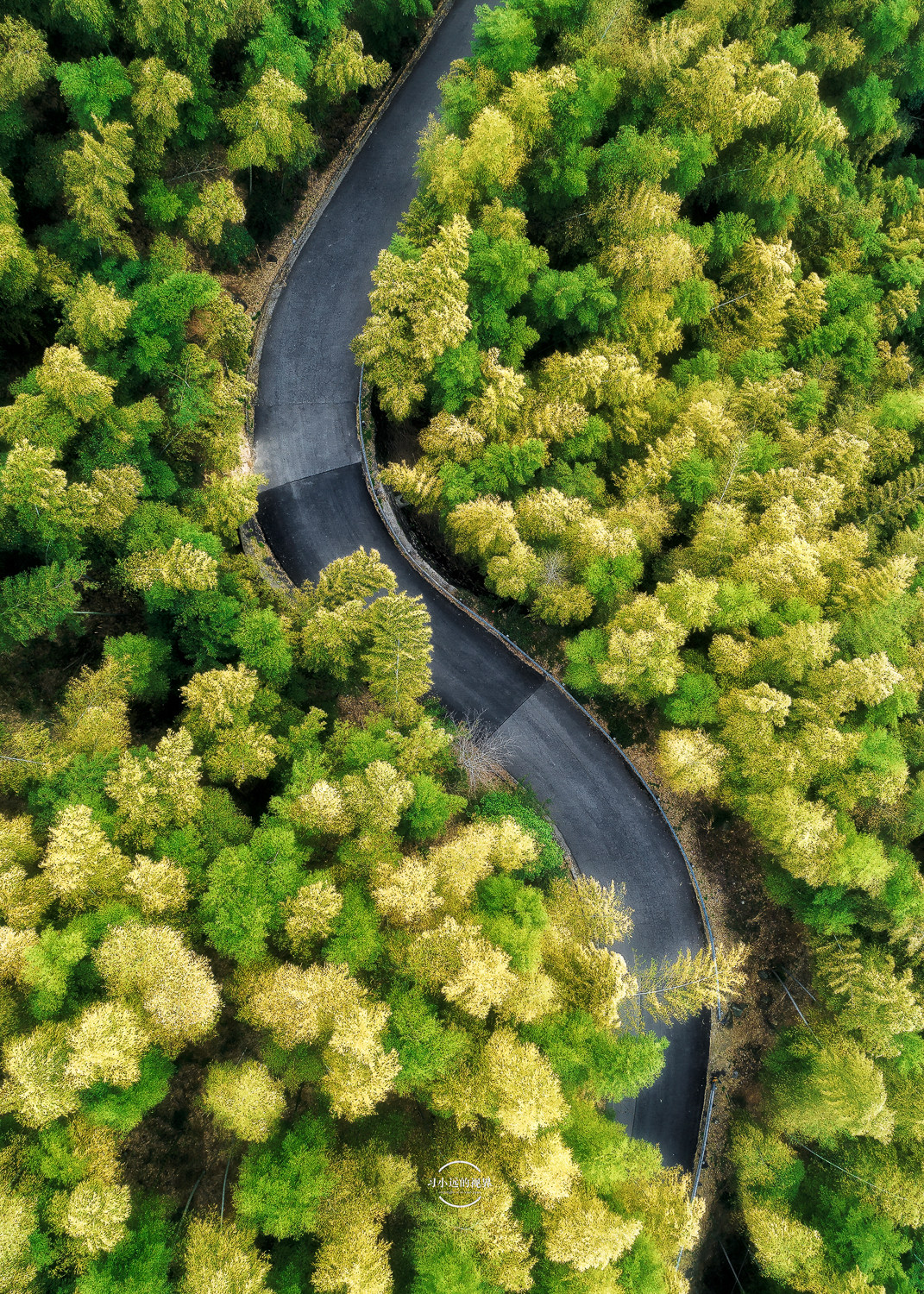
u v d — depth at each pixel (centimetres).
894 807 3416
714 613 3472
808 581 3503
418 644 3152
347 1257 2564
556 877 3609
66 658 3484
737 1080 3919
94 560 3409
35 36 2994
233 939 2644
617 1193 3041
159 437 3538
